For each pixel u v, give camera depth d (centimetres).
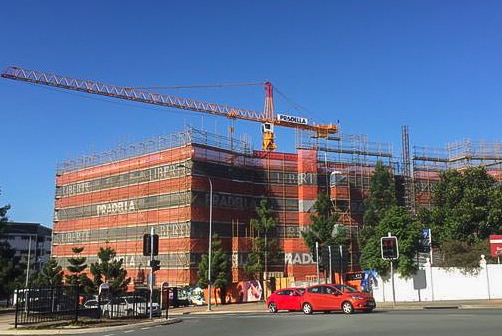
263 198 6988
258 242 6475
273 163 7688
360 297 2986
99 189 8306
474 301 4031
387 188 7194
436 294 4356
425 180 8369
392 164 8369
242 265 6762
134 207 7619
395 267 4459
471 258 4691
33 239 12769
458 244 5091
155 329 2297
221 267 5888
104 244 7938
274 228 7400
